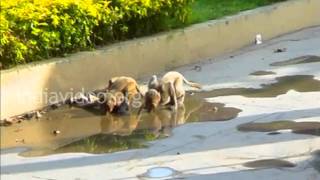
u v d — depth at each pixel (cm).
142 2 1057
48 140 774
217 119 834
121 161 703
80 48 974
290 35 1346
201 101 912
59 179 660
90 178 659
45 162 707
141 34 1079
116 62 991
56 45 938
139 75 1032
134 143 756
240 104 895
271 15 1309
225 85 991
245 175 654
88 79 948
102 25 1013
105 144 757
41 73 885
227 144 743
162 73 1066
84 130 805
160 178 652
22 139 779
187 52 1116
